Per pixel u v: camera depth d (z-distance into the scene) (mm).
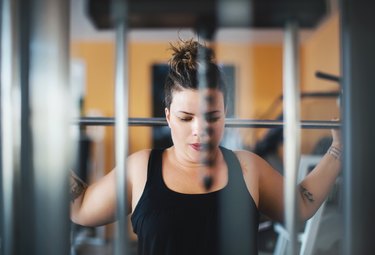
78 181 1292
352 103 936
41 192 946
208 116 1169
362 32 925
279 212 1302
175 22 967
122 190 967
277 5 919
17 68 942
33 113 946
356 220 935
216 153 1238
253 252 1193
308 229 1500
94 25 995
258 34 4227
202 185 1207
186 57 1202
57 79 955
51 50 950
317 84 4219
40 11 944
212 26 953
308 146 2438
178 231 1174
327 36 3814
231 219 1193
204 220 1185
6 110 938
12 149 939
